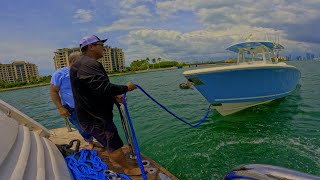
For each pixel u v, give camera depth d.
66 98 4.15
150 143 6.18
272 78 8.23
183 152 5.50
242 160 4.97
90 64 2.86
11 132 2.89
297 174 1.72
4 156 2.29
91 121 3.05
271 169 1.82
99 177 3.01
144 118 9.01
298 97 11.27
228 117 8.23
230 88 7.62
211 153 5.38
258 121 7.60
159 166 3.50
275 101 9.84
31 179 2.33
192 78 7.23
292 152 5.16
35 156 2.85
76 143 4.26
